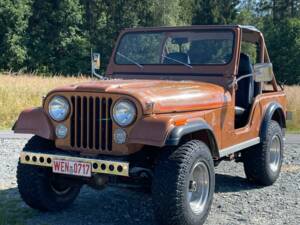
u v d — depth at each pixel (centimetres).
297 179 778
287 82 5291
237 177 785
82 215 577
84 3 4894
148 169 507
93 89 496
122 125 484
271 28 5619
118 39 689
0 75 2655
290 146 1142
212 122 566
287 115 796
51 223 541
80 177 531
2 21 4244
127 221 559
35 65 4425
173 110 507
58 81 2455
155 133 469
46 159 516
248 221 564
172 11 5009
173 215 485
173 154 493
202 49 641
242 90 688
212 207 618
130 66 668
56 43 4581
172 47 657
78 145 512
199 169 517
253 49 745
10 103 1727
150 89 515
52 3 4559
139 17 4984
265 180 718
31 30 4512
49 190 565
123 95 484
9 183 713
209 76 623
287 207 623
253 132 679
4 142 1133
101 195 662
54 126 521
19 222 535
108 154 499
